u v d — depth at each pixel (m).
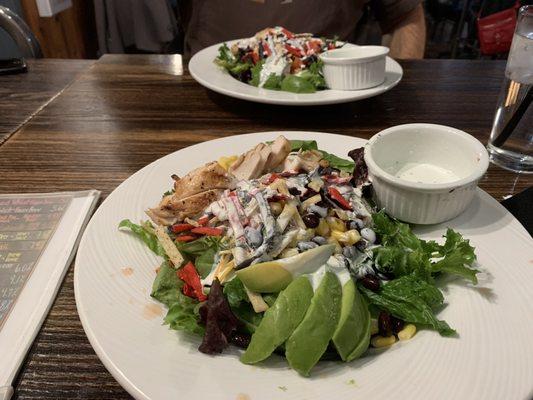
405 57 0.86
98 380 0.22
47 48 1.08
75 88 0.58
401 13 0.87
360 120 0.50
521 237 0.27
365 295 0.25
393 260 0.26
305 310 0.22
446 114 0.51
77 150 0.44
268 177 0.30
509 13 0.99
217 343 0.22
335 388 0.20
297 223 0.27
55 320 0.25
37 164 0.42
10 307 0.26
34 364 0.23
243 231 0.26
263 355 0.21
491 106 0.53
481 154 0.30
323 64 0.53
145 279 0.26
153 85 0.60
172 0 1.16
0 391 0.21
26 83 0.60
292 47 0.60
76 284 0.24
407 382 0.20
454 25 1.35
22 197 0.36
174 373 0.20
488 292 0.24
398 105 0.53
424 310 0.23
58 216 0.34
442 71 0.63
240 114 0.52
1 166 0.41
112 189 0.38
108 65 0.66
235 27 0.84
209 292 0.24
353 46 0.63
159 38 1.08
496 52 1.03
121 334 0.22
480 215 0.30
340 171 0.33
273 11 0.82
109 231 0.29
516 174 0.39
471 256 0.25
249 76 0.59
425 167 0.33
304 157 0.33
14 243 0.31
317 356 0.21
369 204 0.31
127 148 0.45
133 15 1.07
